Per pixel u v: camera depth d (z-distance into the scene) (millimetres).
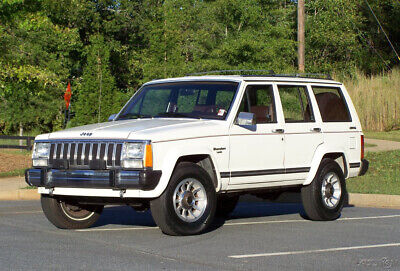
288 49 32125
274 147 9422
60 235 8547
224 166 8727
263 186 9367
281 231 9055
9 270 6352
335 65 42969
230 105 9008
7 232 8852
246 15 36000
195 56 41438
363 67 45500
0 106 38625
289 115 9828
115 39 45250
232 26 37344
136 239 8195
